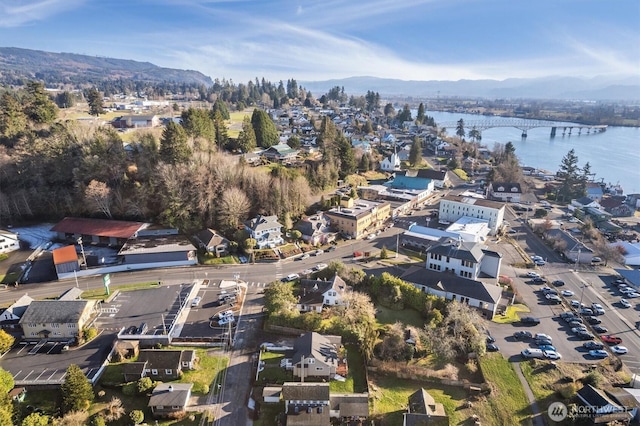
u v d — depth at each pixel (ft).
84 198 322.14
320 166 413.80
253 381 171.12
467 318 200.44
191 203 314.96
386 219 378.12
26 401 157.28
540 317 224.53
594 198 479.00
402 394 169.48
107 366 176.76
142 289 242.78
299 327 201.87
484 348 188.55
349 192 409.90
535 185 549.54
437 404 157.79
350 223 328.70
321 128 571.28
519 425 153.99
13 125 374.84
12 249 290.15
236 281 253.85
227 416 153.48
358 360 187.62
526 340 203.10
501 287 246.88
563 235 331.16
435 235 326.44
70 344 190.19
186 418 151.84
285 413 153.28
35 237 309.83
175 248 276.62
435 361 188.55
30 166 342.23
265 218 305.32
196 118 395.75
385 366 180.96
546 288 252.83
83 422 146.72
